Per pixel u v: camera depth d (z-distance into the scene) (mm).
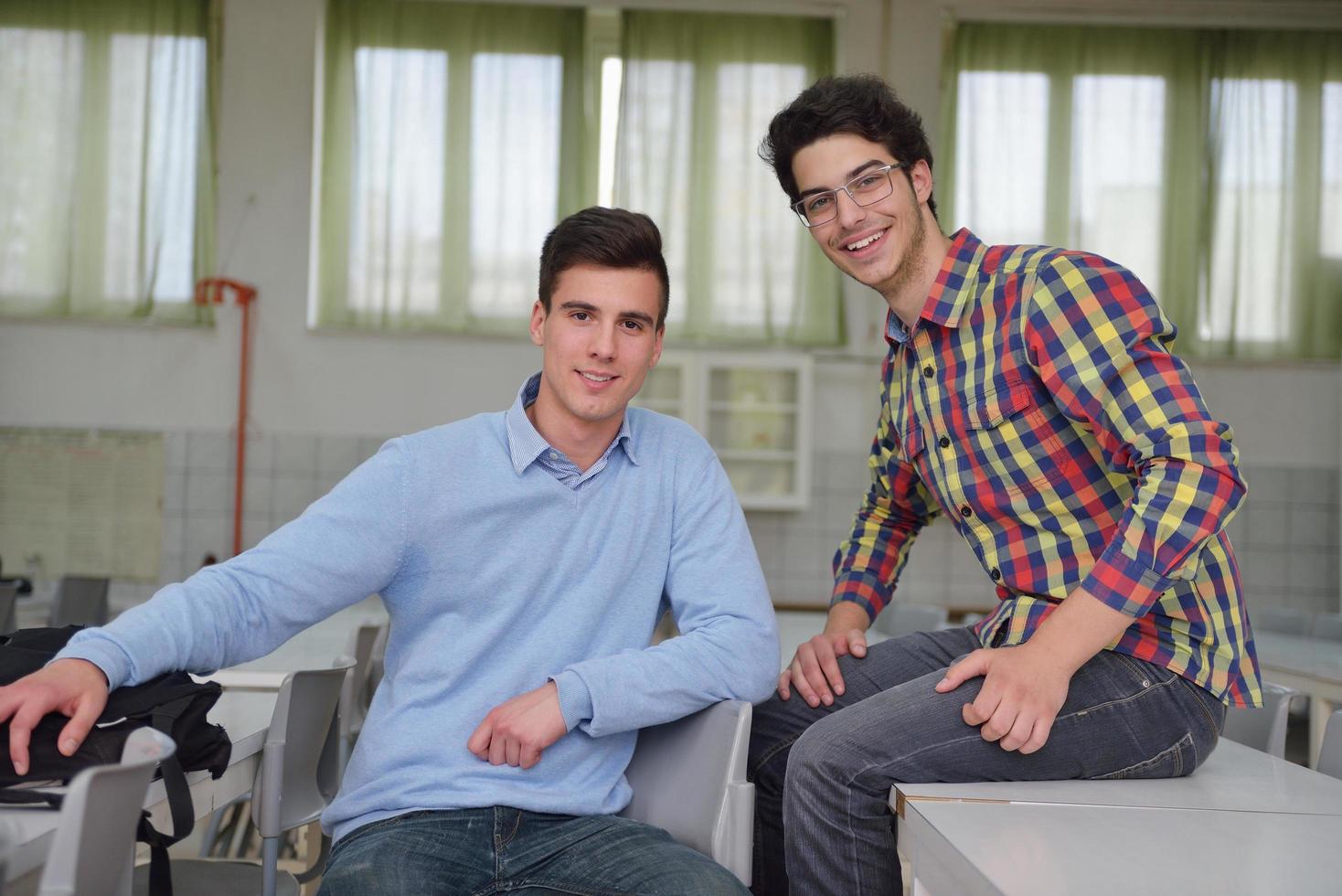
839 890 1315
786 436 5949
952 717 1320
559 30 5992
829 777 1309
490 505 1394
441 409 5953
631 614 1456
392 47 5957
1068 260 1395
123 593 5805
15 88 5824
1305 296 6004
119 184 5871
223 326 5898
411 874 1206
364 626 2879
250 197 5922
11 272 5809
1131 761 1338
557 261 1411
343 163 5926
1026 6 5996
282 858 3002
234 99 5930
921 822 1125
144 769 950
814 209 1515
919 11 6039
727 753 1306
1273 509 5992
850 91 1476
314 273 5941
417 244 5953
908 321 1548
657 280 1420
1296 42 6031
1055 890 868
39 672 1113
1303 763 2822
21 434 5812
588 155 5965
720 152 6016
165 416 5875
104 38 5871
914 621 3715
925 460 1556
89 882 917
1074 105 6031
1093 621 1266
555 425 1437
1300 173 6016
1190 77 6023
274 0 5953
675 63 6012
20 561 5785
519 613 1399
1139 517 1254
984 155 6031
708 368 5836
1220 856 977
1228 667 1375
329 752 1919
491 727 1326
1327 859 968
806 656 1623
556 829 1308
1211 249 6012
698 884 1172
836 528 6043
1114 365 1315
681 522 1494
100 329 5859
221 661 1278
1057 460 1411
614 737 1417
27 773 1051
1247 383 6000
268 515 5879
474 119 5977
